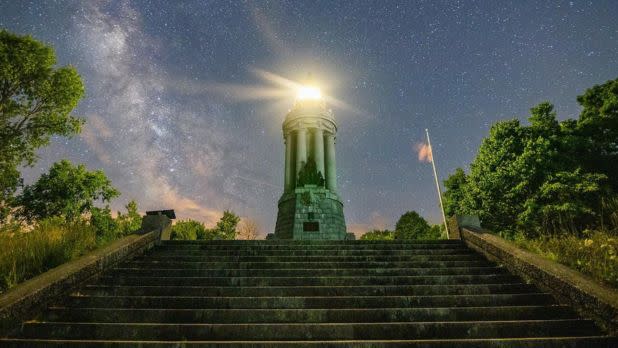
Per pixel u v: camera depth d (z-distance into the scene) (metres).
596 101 24.72
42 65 23.05
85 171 32.41
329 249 11.58
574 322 6.27
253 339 6.05
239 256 10.29
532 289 8.05
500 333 6.15
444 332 6.16
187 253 10.99
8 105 22.33
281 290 7.92
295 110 31.80
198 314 6.68
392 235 48.62
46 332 6.00
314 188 28.03
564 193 20.20
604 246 8.96
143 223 12.27
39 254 9.32
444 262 10.04
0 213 27.73
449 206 31.52
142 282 8.41
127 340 5.96
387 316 6.73
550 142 23.03
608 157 23.28
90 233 12.24
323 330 6.12
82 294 7.74
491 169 24.89
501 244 10.09
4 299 6.11
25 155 24.50
